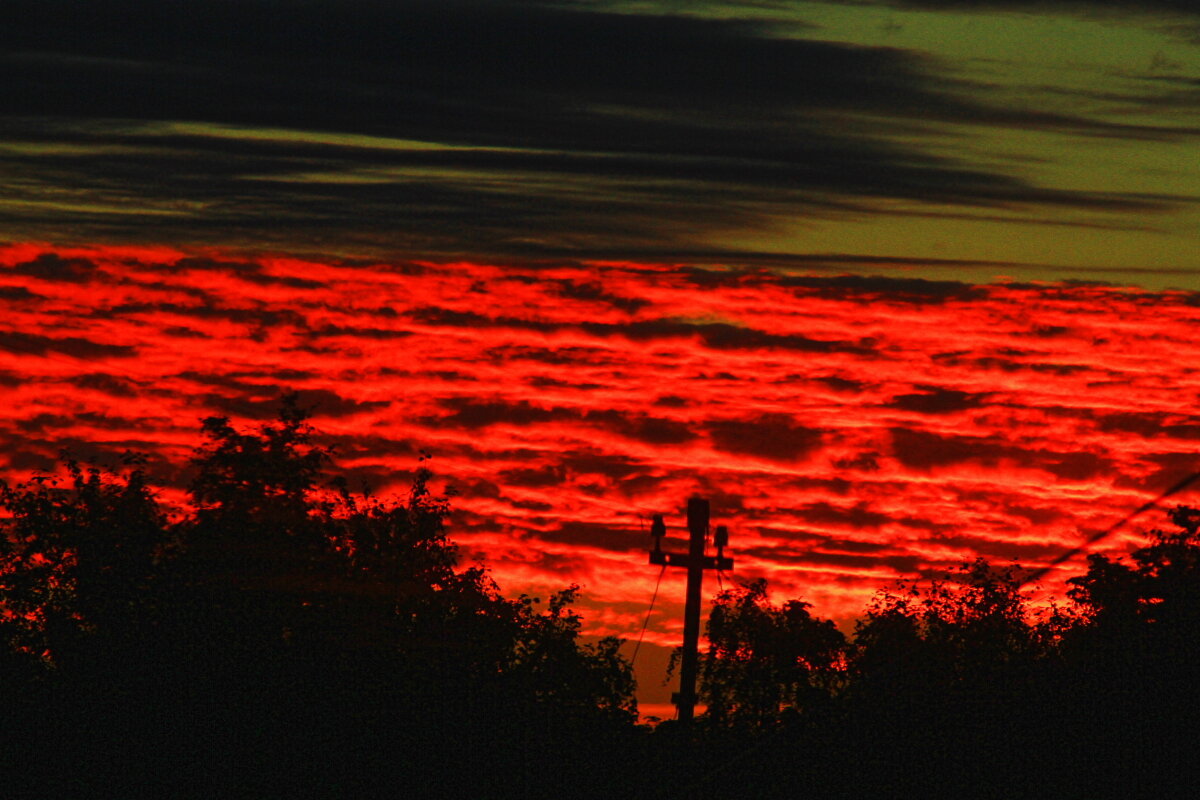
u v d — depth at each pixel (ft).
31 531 411.54
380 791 393.91
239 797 384.06
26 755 385.70
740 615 460.96
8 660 396.57
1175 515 400.67
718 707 452.76
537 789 407.44
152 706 387.34
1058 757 348.59
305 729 390.63
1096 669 359.87
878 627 428.97
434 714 403.34
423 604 420.77
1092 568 403.75
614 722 428.97
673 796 400.06
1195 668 352.08
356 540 423.64
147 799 383.65
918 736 364.38
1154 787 337.31
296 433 423.23
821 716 379.35
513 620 431.84
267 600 400.26
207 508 413.59
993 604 414.00
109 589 402.31
